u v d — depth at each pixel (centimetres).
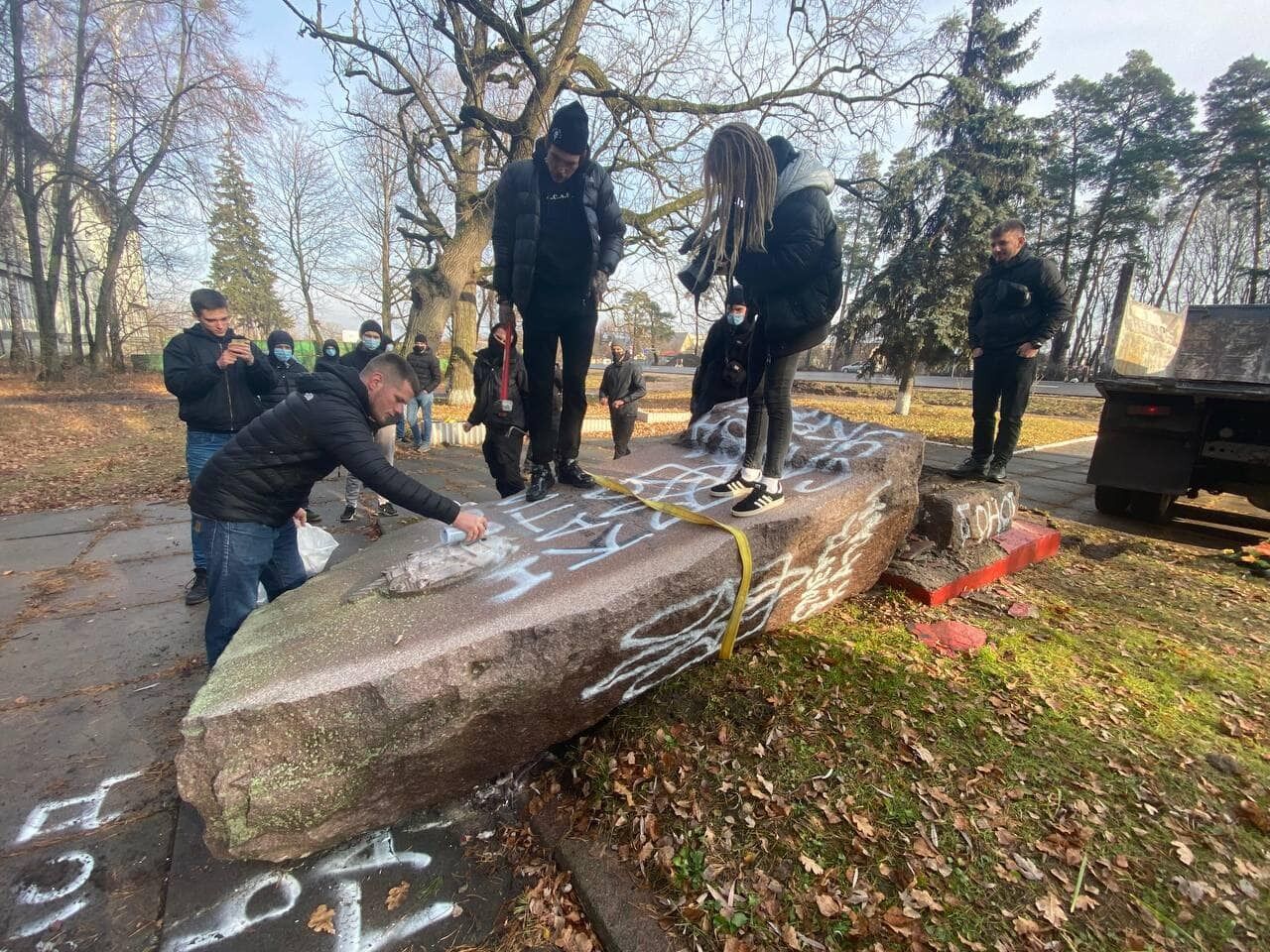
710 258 284
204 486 260
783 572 293
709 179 257
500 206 307
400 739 196
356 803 201
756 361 299
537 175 297
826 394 2572
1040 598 395
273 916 189
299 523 361
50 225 2403
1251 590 417
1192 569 458
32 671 315
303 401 253
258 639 227
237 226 3900
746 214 252
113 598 404
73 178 2019
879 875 191
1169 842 204
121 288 2783
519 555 276
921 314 1498
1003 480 466
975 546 419
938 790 222
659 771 236
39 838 213
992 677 292
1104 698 281
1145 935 173
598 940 184
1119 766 237
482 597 240
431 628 218
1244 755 245
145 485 708
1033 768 234
